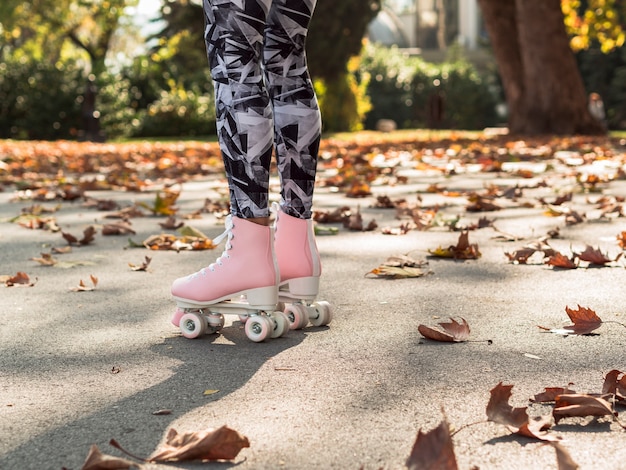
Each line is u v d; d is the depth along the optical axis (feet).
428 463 4.74
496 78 144.25
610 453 5.10
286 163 8.20
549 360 7.06
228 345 7.77
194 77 104.99
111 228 15.38
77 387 6.61
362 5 92.53
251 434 5.51
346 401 6.12
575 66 58.95
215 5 7.67
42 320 8.89
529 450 5.16
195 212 18.19
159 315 9.05
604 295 9.55
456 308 9.11
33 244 14.33
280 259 8.27
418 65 139.23
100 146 57.47
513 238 13.89
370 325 8.42
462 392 6.27
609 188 22.21
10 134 81.25
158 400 6.25
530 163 32.99
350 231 15.37
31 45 125.80
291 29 8.09
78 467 5.08
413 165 33.27
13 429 5.73
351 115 97.91
